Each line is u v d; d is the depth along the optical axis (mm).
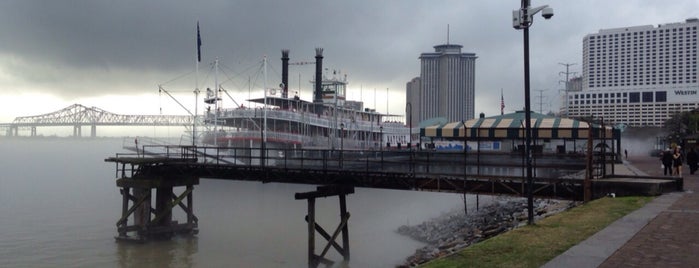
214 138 78938
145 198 42062
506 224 32062
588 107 196250
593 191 26922
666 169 37719
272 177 38312
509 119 44531
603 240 15109
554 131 40906
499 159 56094
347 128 100062
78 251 40375
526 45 20656
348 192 33875
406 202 60938
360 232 45406
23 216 59219
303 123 86125
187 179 43562
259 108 87938
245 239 43562
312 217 31812
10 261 37625
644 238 15320
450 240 36031
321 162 65062
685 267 12031
